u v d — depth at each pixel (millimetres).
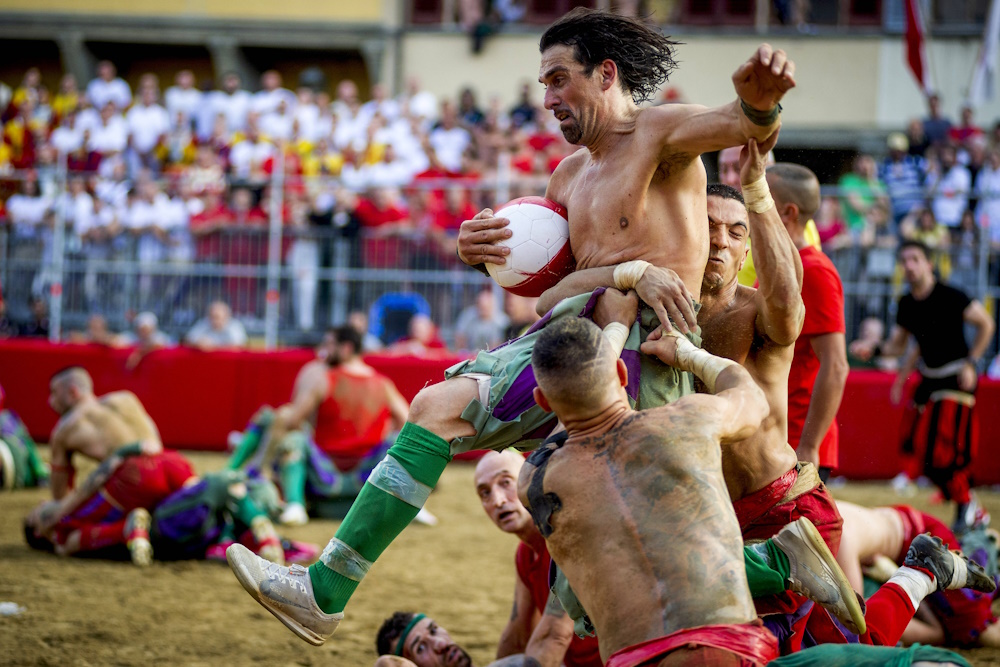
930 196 15406
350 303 16375
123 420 8867
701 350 3875
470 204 16422
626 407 3574
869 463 14234
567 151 17766
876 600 4488
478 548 9320
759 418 3609
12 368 16125
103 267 16969
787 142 22969
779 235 4129
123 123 20141
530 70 24359
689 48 23250
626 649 3258
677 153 4047
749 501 4305
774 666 3273
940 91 22484
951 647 6281
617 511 3381
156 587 7566
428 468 4090
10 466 12102
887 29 22641
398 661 4930
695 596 3246
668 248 4102
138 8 26109
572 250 4316
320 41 25281
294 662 5910
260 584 4031
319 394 10859
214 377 15758
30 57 27516
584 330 3559
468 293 16156
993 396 13961
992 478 13938
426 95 20172
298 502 10250
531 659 4703
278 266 16500
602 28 4125
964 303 10531
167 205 17047
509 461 5422
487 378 4141
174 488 8555
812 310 5289
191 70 27172
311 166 18203
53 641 6082
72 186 17312
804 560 3887
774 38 22969
